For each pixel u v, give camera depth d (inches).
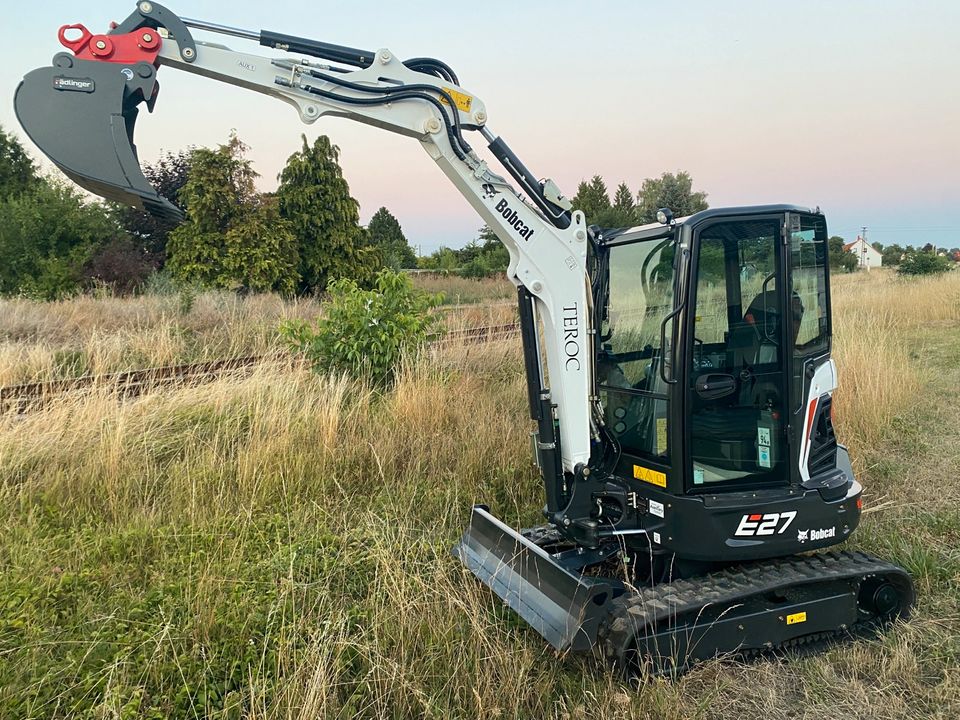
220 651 133.6
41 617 143.3
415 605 143.6
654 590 136.2
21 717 114.7
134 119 140.6
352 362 309.9
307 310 589.9
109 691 118.6
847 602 145.8
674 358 137.0
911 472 235.5
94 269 774.5
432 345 357.4
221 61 140.4
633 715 119.3
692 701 127.5
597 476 155.9
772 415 144.6
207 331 477.7
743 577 140.7
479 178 147.1
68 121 130.6
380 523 187.9
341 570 163.5
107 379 300.5
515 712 119.9
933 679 133.2
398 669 125.1
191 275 722.2
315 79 142.2
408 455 239.3
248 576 161.5
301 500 208.7
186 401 265.4
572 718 120.1
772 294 143.3
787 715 124.9
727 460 142.9
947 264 1007.0
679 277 136.7
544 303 151.2
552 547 172.7
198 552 169.0
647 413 148.1
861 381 302.4
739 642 136.4
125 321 485.7
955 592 161.6
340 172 875.4
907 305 615.2
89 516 192.7
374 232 2188.7
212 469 214.1
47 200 847.7
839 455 168.1
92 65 132.1
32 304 515.2
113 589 156.9
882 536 187.3
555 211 151.3
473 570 160.9
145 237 871.7
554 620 134.8
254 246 749.3
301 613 141.0
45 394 255.0
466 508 206.4
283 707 115.7
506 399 304.2
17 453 211.5
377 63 144.7
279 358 333.7
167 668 127.3
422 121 146.3
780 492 143.0
